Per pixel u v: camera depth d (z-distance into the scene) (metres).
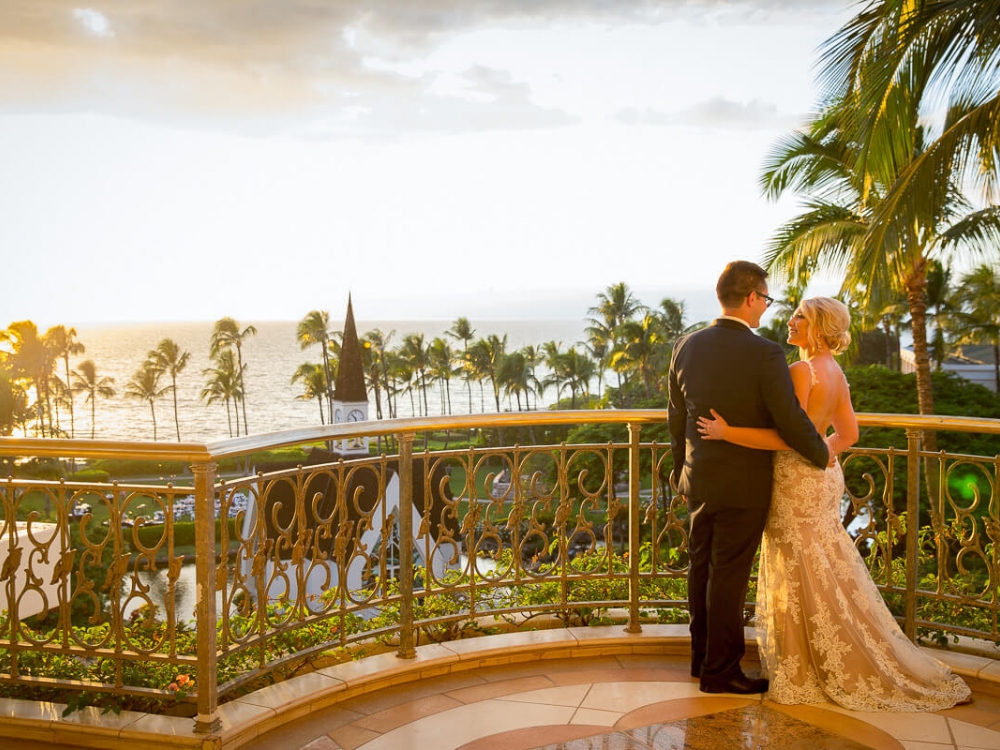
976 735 3.01
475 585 3.93
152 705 3.26
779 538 3.33
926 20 8.28
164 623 3.04
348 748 2.94
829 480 3.31
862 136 9.05
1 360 97.31
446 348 115.62
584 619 4.23
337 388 54.91
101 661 3.45
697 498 3.34
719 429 3.22
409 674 3.54
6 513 3.11
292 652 3.74
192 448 2.83
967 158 8.84
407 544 3.64
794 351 20.17
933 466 19.11
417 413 154.00
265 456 78.06
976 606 3.84
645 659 3.82
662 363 77.12
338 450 52.22
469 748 2.92
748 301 3.31
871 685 3.25
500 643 3.79
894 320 51.56
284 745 2.96
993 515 3.66
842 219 16.34
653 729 3.06
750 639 3.86
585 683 3.52
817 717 3.16
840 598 3.28
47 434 108.56
